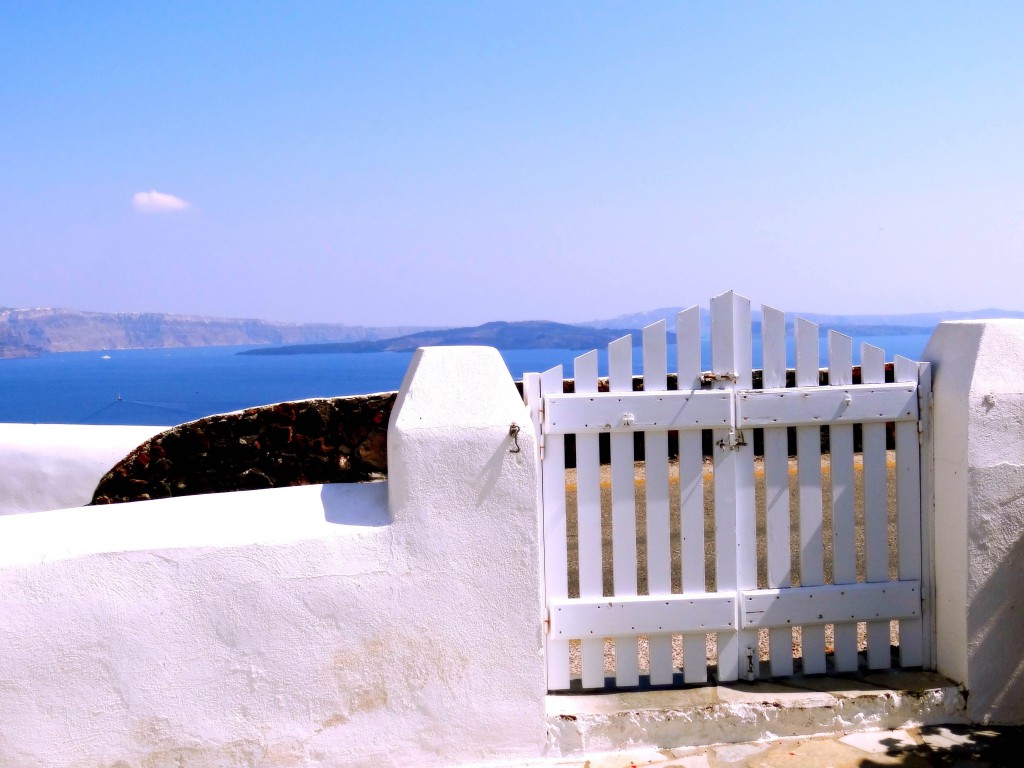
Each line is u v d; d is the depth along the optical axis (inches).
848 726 133.4
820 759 125.6
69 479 266.5
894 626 187.3
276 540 115.6
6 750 109.1
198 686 115.0
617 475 135.3
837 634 142.6
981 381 133.3
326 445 229.8
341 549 117.4
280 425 229.8
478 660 121.7
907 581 142.3
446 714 121.9
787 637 140.6
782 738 131.6
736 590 138.5
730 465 137.4
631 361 135.8
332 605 117.7
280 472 231.1
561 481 134.3
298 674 117.6
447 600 120.4
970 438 133.0
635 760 125.5
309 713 118.4
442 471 119.0
